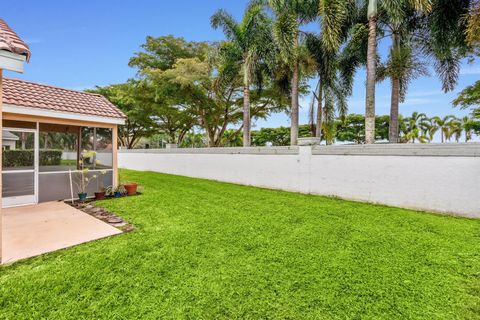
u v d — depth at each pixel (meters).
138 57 19.41
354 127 32.06
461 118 32.66
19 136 6.27
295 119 11.06
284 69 11.80
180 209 5.77
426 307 2.26
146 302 2.34
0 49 2.76
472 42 6.48
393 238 3.91
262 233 4.14
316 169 7.53
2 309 2.27
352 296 2.42
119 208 5.89
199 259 3.19
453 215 5.15
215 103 18.39
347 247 3.56
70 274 2.84
